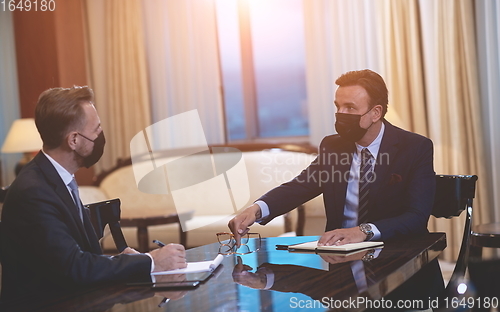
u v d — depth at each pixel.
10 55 6.37
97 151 1.80
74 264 1.50
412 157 2.18
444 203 2.17
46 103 1.73
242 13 5.99
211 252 1.94
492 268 2.76
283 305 1.14
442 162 4.41
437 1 4.36
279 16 5.89
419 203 2.07
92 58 6.18
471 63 4.25
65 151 1.76
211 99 5.91
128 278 1.53
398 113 4.68
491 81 4.16
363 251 1.71
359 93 2.21
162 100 6.02
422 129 4.58
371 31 4.90
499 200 4.16
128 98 6.03
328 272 1.43
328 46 5.27
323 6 5.27
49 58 5.90
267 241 2.13
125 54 6.02
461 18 4.29
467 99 4.31
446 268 4.06
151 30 6.02
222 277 1.47
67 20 6.00
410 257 1.54
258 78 6.06
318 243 1.84
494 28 4.15
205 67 5.91
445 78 4.39
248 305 1.16
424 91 4.63
